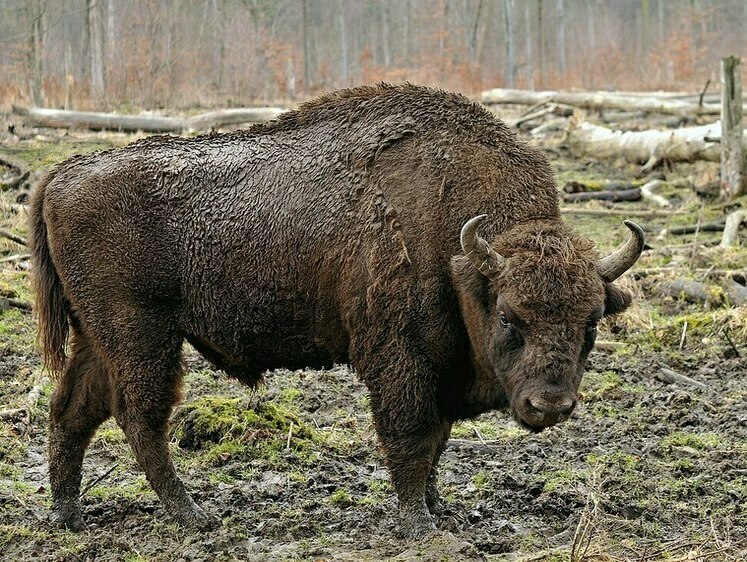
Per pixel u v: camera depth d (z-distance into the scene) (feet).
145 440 22.02
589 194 51.21
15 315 34.47
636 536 20.83
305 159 22.24
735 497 23.02
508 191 20.99
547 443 26.71
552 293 18.63
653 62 155.74
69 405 22.57
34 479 24.48
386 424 21.02
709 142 53.16
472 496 23.48
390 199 21.25
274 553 20.25
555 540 20.68
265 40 118.52
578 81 141.38
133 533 21.54
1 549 20.54
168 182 22.36
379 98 22.27
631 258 19.48
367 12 181.27
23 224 41.68
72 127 61.26
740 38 191.83
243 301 22.20
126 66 84.74
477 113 21.91
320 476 24.48
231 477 24.66
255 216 22.06
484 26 173.47
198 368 31.50
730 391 30.19
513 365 19.11
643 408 29.01
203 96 88.38
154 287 22.18
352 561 19.54
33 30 80.23
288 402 29.45
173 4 103.86
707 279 37.91
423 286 20.66
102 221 22.16
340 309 21.67
